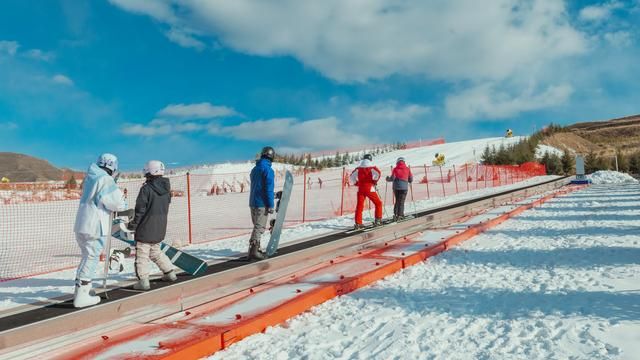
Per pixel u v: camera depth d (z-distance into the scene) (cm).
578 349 402
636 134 14675
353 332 467
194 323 486
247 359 408
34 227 1712
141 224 560
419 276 715
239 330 457
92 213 499
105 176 507
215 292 587
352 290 640
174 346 414
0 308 565
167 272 599
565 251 870
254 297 582
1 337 388
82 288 493
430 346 420
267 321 493
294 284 645
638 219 1311
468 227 1205
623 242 938
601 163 6191
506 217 1489
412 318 505
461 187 3612
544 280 653
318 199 2575
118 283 600
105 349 418
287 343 443
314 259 789
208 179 4456
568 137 12425
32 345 408
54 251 1172
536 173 5372
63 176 2811
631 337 425
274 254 760
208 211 2145
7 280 787
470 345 421
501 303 550
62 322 430
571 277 663
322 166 10112
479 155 8212
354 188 3281
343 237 930
